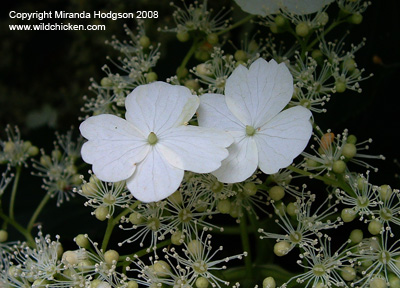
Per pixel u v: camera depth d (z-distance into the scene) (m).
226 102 0.17
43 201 0.22
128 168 0.16
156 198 0.16
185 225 0.18
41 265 0.18
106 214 0.18
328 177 0.18
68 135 0.24
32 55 0.29
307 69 0.20
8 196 0.24
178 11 0.23
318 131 0.19
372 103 0.22
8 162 0.23
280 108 0.17
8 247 0.20
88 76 0.29
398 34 0.22
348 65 0.20
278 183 0.18
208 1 0.24
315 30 0.21
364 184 0.18
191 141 0.16
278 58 0.21
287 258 0.21
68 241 0.22
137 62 0.22
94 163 0.16
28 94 0.29
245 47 0.22
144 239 0.19
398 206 0.18
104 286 0.17
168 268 0.17
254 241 0.22
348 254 0.17
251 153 0.16
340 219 0.18
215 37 0.21
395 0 0.22
